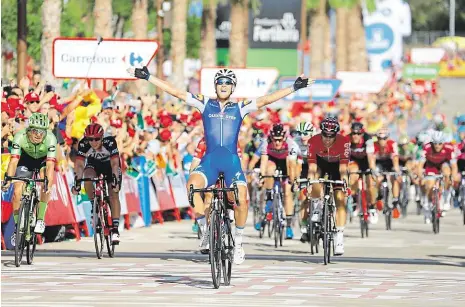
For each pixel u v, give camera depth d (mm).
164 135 46156
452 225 48031
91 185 30688
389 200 45562
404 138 59500
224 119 24812
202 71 50031
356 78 72375
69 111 37156
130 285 24562
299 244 36688
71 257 30969
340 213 31031
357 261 30828
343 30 110375
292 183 35812
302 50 83000
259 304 21688
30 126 28422
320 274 27375
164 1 77000
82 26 77125
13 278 25812
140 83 60469
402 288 24641
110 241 31156
